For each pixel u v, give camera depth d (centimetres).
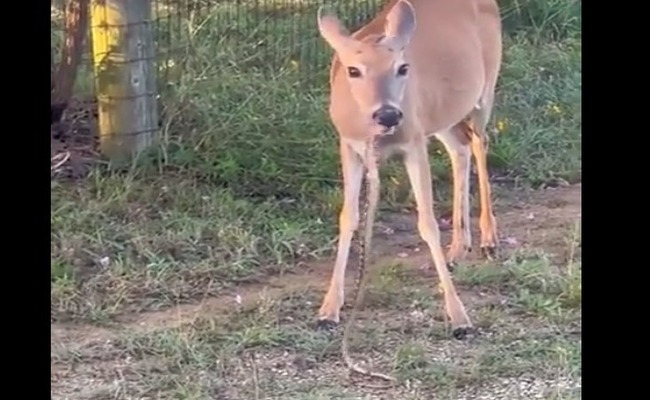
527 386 514
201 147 726
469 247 646
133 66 714
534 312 579
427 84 592
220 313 582
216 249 637
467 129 648
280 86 779
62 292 592
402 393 512
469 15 632
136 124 717
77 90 782
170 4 793
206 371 532
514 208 710
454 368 528
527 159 757
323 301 591
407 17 545
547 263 618
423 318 577
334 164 723
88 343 555
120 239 643
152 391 518
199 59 780
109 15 708
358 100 539
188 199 680
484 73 641
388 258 645
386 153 566
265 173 713
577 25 904
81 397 513
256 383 519
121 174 705
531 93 816
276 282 616
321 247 650
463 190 646
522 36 891
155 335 558
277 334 559
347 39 543
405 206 706
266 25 819
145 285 605
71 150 732
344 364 538
